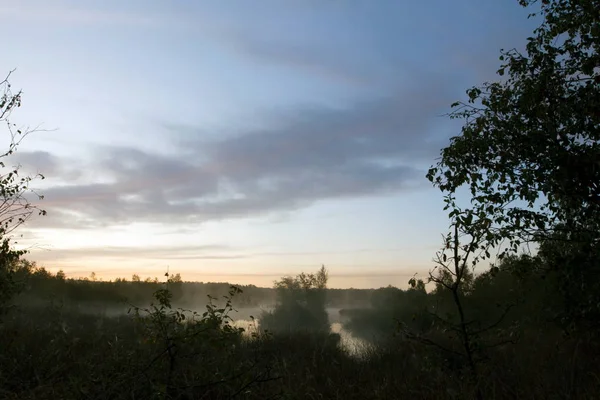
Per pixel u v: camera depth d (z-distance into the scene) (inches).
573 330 314.8
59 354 297.9
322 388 287.1
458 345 304.3
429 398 254.5
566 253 335.9
